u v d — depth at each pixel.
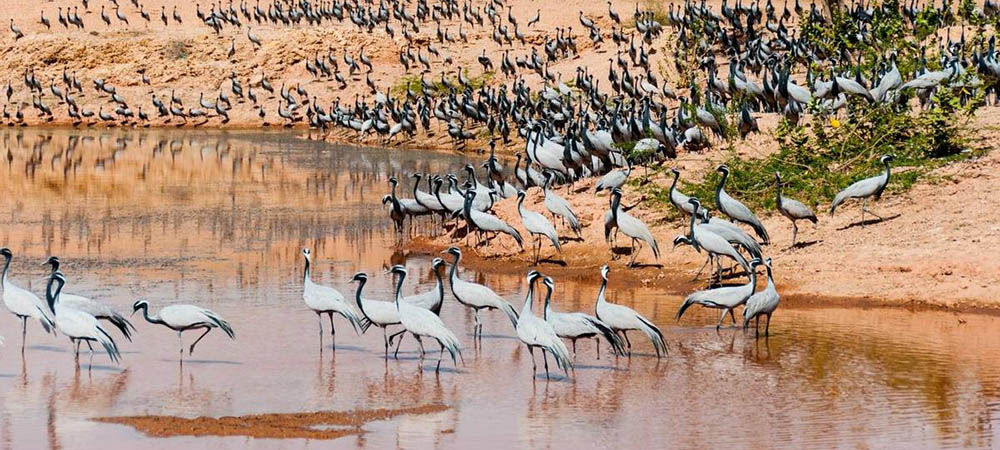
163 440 14.80
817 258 24.11
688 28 56.59
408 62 65.44
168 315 18.28
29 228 31.11
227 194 37.81
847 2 64.06
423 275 25.59
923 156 28.52
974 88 34.25
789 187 27.83
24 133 57.72
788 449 14.68
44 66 66.56
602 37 63.53
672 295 23.36
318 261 27.22
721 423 15.69
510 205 29.64
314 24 74.62
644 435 15.22
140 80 65.44
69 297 18.69
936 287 22.31
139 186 39.47
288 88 64.44
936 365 18.36
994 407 16.33
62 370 18.06
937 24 43.62
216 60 67.00
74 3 75.81
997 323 20.80
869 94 29.95
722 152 31.30
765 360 18.72
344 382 17.53
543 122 43.25
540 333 17.38
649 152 30.36
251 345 19.66
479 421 15.76
